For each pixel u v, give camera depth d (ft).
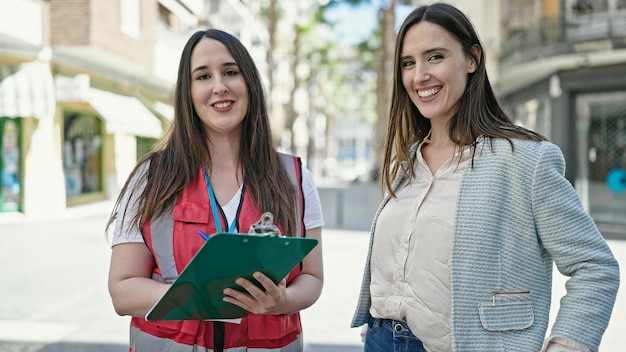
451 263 6.11
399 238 6.81
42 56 46.16
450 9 6.77
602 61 43.83
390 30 83.97
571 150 46.88
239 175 7.02
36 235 36.47
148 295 6.19
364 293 7.36
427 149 7.13
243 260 5.28
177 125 6.94
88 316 18.67
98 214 49.39
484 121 6.62
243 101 6.93
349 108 231.09
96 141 59.77
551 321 17.53
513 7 51.60
